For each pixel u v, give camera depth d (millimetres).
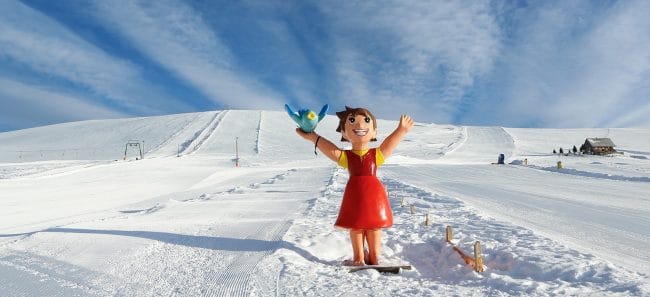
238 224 8078
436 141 88000
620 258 6434
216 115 107688
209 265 5141
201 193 21266
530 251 5559
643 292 3895
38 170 48000
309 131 6109
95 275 4793
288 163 58969
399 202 12555
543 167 34062
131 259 5480
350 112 6062
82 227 7914
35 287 4367
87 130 105250
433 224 8328
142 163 53812
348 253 6324
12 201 19328
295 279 4488
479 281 4527
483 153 71812
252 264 5094
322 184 20172
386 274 5234
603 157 55469
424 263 5934
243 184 27016
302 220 8531
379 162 5938
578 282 4352
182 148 80438
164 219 9133
